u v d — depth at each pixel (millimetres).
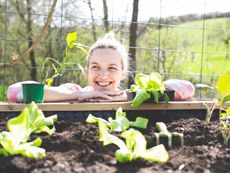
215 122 1673
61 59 3943
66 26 4516
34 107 1415
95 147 1269
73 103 1664
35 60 4945
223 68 5203
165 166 1098
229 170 1091
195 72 5055
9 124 1140
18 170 1010
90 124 1564
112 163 1110
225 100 1519
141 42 4773
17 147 1129
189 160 1153
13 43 4980
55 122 1551
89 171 1018
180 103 1759
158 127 1474
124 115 1570
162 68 4797
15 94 1829
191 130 1515
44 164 1051
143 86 1715
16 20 4953
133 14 3957
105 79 2010
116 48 2066
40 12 4859
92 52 2053
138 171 1050
